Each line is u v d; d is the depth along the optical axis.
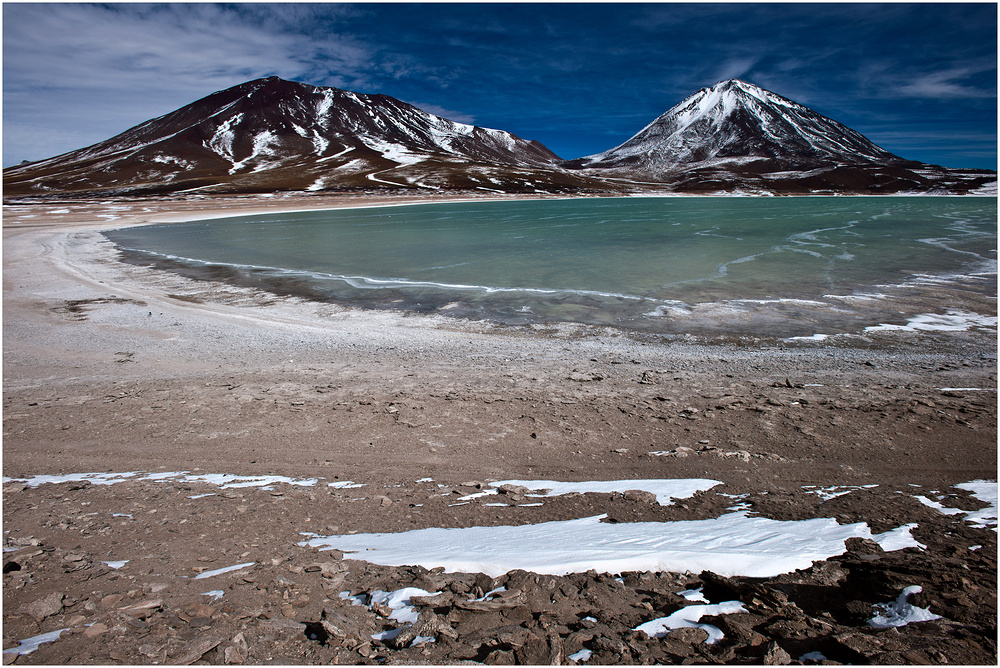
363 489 5.51
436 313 16.58
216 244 36.84
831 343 12.76
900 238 35.75
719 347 12.59
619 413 8.02
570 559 3.59
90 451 6.71
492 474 6.06
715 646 2.62
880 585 3.12
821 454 6.38
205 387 9.45
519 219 59.75
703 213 68.81
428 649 2.64
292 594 3.23
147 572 3.54
